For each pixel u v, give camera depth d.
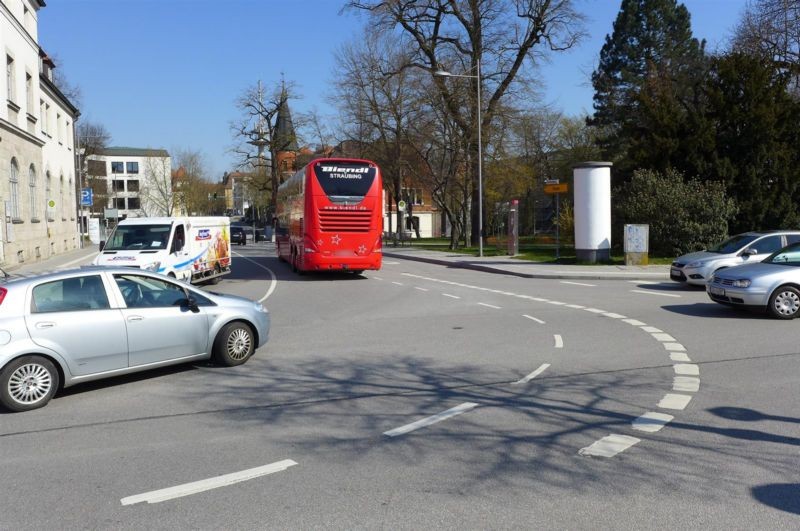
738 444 5.66
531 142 61.41
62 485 4.99
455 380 8.18
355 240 23.56
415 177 49.78
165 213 92.94
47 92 39.06
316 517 4.34
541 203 68.94
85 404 7.38
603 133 57.00
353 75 41.94
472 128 36.94
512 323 12.86
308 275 26.30
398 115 40.03
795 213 29.14
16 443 6.05
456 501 4.57
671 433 5.99
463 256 36.41
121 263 17.34
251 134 62.91
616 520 4.24
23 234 31.75
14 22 30.66
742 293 12.82
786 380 7.89
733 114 29.34
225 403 7.31
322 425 6.41
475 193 44.88
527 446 5.70
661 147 29.91
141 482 5.02
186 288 8.92
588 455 5.45
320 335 11.77
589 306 15.34
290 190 29.55
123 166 128.62
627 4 54.22
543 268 26.52
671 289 19.11
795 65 31.17
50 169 39.38
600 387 7.71
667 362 9.02
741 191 29.38
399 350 10.21
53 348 7.38
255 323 9.47
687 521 4.21
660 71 39.56
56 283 7.72
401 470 5.17
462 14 37.56
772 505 4.45
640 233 26.08
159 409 7.12
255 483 4.95
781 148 29.39
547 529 4.12
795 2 32.38
